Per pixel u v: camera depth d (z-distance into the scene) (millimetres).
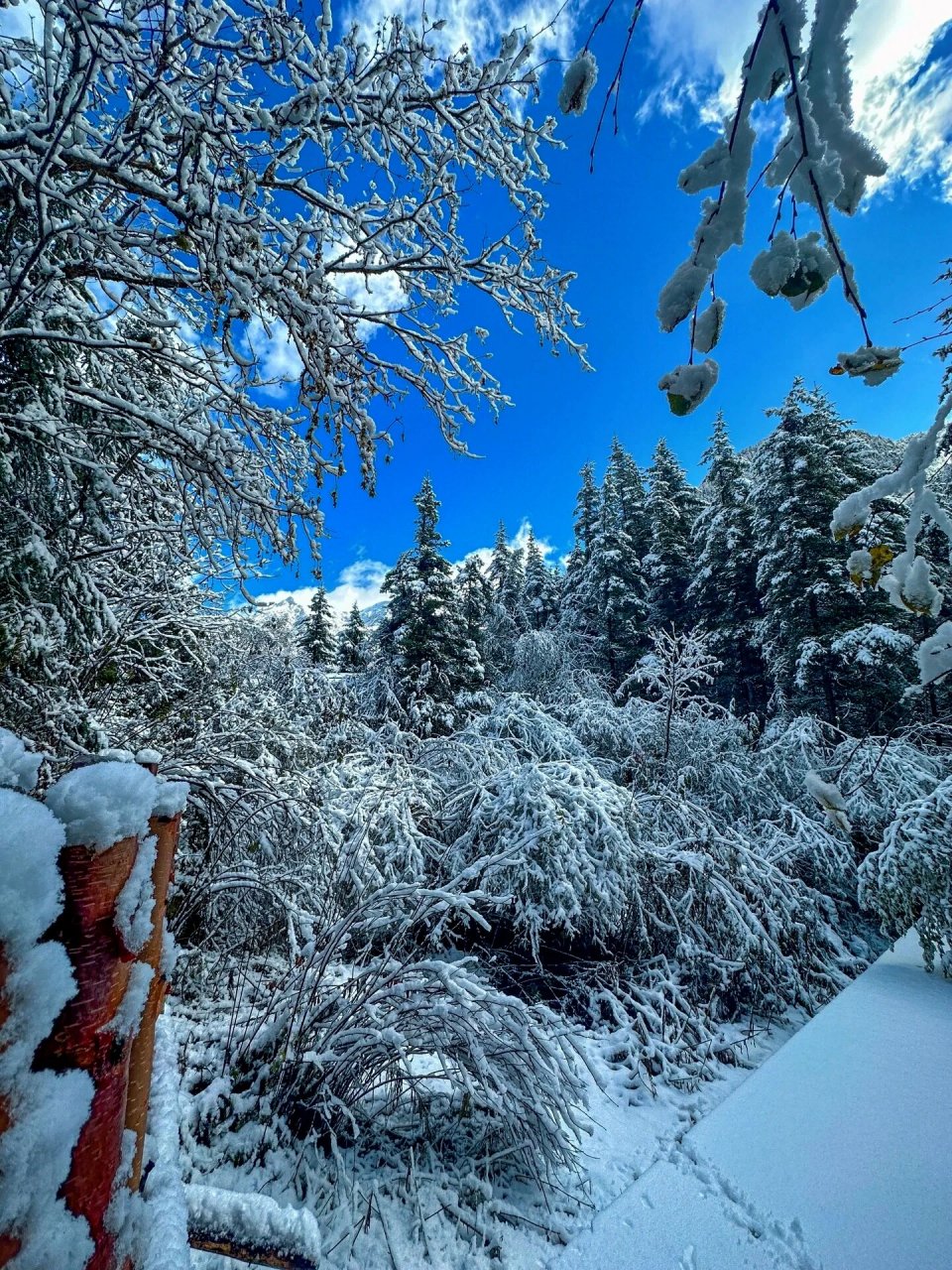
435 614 16125
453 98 3170
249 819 4195
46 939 503
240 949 4219
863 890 5324
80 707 3445
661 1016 4516
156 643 4895
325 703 8852
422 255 3266
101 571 3969
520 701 7965
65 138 2340
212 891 3979
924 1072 3172
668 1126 3504
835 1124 2754
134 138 2496
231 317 2611
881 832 6750
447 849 5422
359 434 3150
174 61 2529
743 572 18359
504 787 5902
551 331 3789
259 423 3508
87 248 2910
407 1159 2896
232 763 4316
